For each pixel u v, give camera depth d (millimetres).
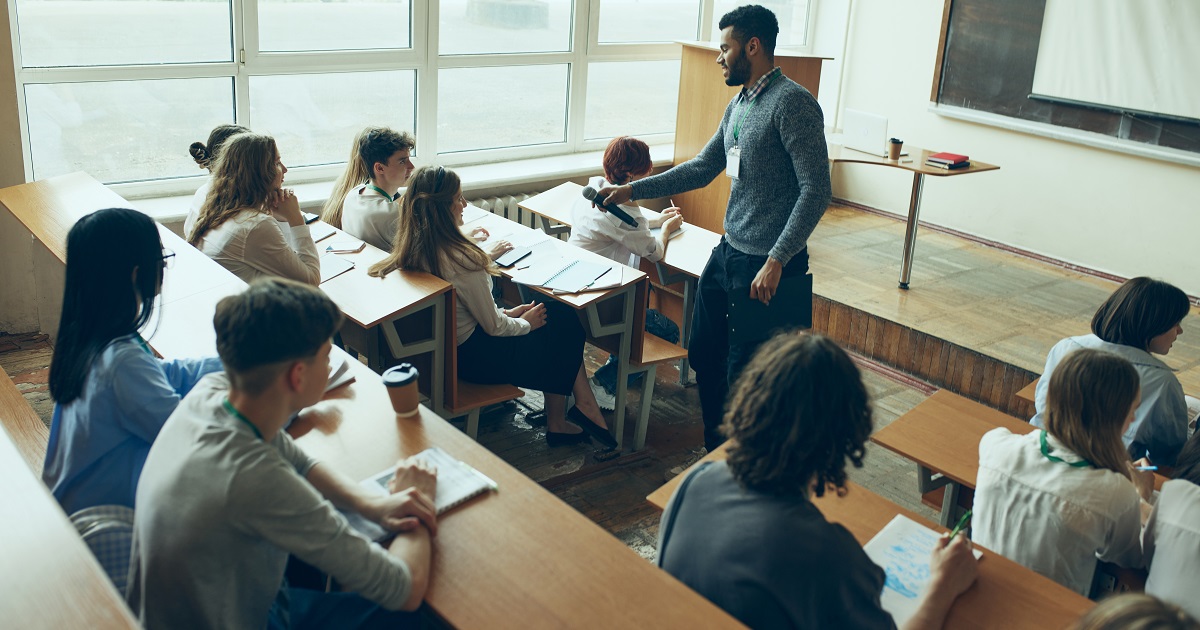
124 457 1834
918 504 3523
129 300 1824
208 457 1391
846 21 6836
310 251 3209
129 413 1797
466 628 1389
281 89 4992
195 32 4645
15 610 1080
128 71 4477
